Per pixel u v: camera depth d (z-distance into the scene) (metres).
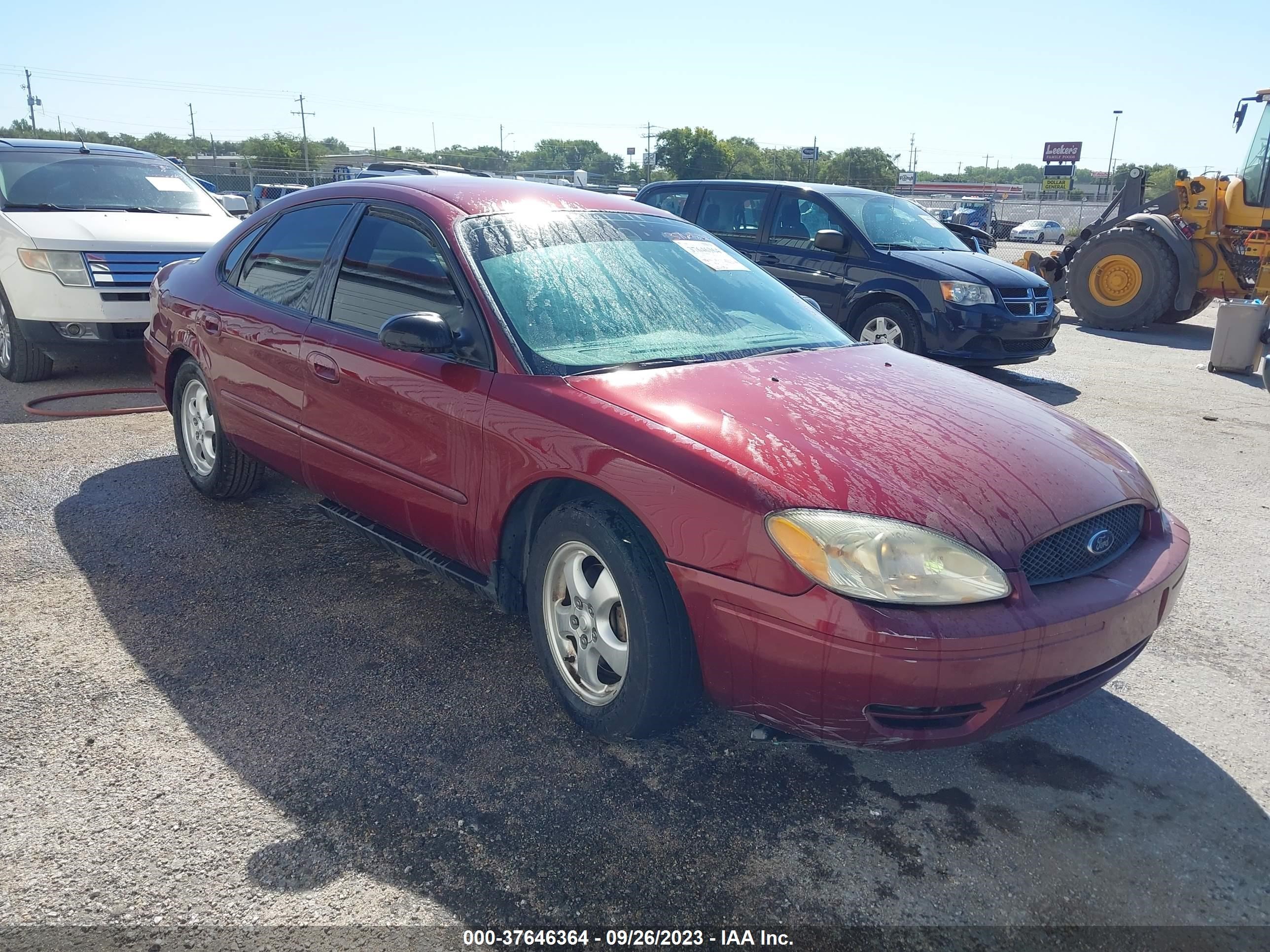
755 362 3.12
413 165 20.31
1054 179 69.19
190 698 2.96
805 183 9.12
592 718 2.76
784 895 2.23
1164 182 56.16
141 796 2.49
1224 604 3.96
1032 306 8.20
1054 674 2.33
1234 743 2.94
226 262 4.33
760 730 2.76
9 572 3.80
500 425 2.87
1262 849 2.46
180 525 4.35
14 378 6.95
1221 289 12.52
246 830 2.38
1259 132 11.98
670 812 2.51
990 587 2.28
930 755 2.82
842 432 2.62
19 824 2.36
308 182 54.75
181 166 8.86
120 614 3.49
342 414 3.47
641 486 2.51
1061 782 2.71
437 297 3.21
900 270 8.18
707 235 4.04
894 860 2.37
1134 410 7.60
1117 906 2.24
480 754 2.73
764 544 2.31
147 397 6.66
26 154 7.58
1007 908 2.22
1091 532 2.57
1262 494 5.46
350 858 2.29
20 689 2.96
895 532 2.26
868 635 2.19
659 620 2.52
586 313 3.18
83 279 6.44
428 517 3.21
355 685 3.08
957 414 2.86
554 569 2.85
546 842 2.38
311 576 3.87
